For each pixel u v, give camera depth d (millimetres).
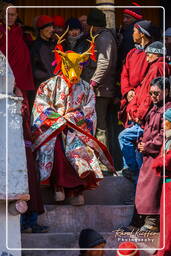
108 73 17375
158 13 23906
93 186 15477
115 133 18141
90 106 15945
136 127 15945
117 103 17922
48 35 17797
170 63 16594
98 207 15477
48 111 15594
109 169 16031
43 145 15383
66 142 15516
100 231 15414
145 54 16641
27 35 18953
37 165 15375
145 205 14961
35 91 17766
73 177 15312
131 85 16719
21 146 13328
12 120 13297
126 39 17734
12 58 16375
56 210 15344
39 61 17656
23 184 13203
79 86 15914
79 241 13500
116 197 16172
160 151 14883
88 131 15844
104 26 17641
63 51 17500
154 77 15898
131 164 16062
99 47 17391
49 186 15711
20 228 14531
